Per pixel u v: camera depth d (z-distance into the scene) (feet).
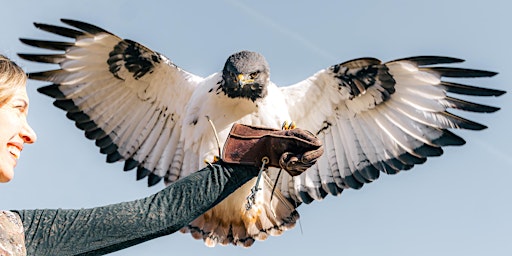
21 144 17.15
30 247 17.06
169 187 18.47
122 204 17.87
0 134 16.60
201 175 18.79
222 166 19.13
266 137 19.48
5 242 16.62
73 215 17.56
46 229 17.28
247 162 19.29
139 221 17.70
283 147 19.27
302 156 18.97
